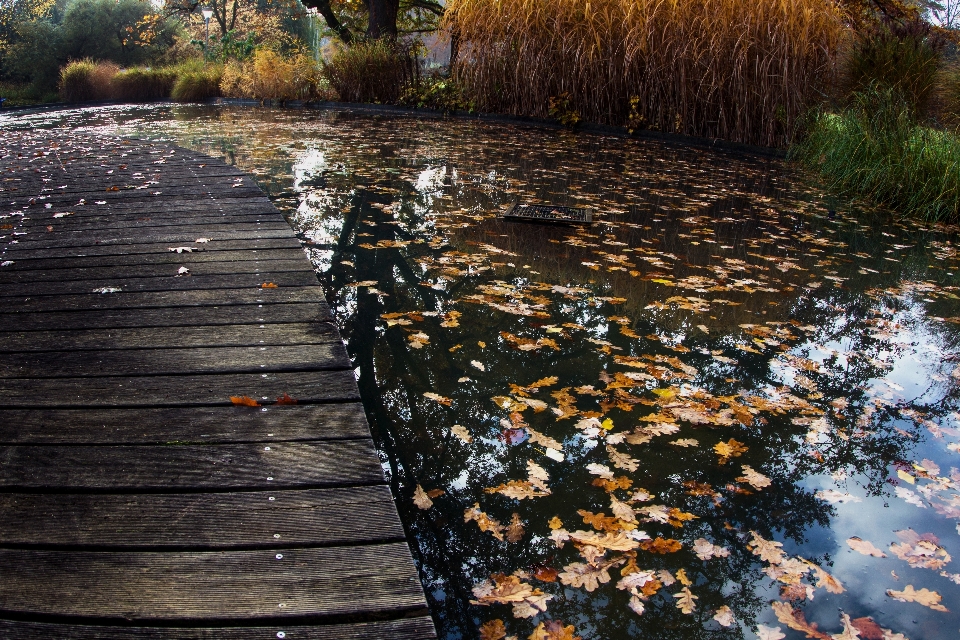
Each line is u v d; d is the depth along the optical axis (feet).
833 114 23.91
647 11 28.40
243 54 60.70
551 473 5.41
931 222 16.66
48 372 5.79
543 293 9.62
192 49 79.61
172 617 3.28
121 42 83.30
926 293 10.73
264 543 3.83
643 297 9.62
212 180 15.23
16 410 5.15
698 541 4.64
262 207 12.42
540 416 6.27
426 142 26.17
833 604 4.11
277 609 3.37
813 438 6.12
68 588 3.44
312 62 49.34
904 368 7.75
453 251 11.44
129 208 12.21
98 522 3.94
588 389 6.82
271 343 6.54
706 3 26.68
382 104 42.55
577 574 4.27
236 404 5.36
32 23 80.02
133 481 4.32
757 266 11.64
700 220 14.92
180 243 9.94
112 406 5.26
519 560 4.41
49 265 8.80
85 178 15.37
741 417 6.40
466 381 6.93
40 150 20.89
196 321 7.03
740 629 3.88
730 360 7.71
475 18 33.63
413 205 14.96
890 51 23.99
